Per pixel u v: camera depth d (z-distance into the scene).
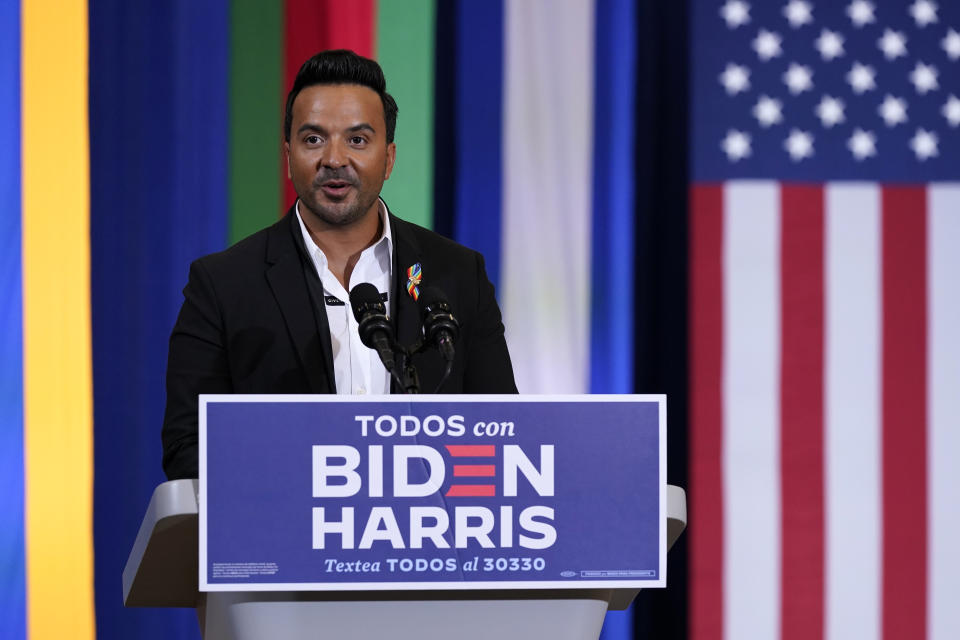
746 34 14.51
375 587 4.32
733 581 14.06
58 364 13.30
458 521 4.36
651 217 14.21
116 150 13.51
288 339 6.17
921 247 14.48
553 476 4.41
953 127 14.59
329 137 6.11
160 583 5.04
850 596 14.14
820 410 14.23
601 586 4.39
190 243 13.57
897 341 14.36
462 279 6.64
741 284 14.28
